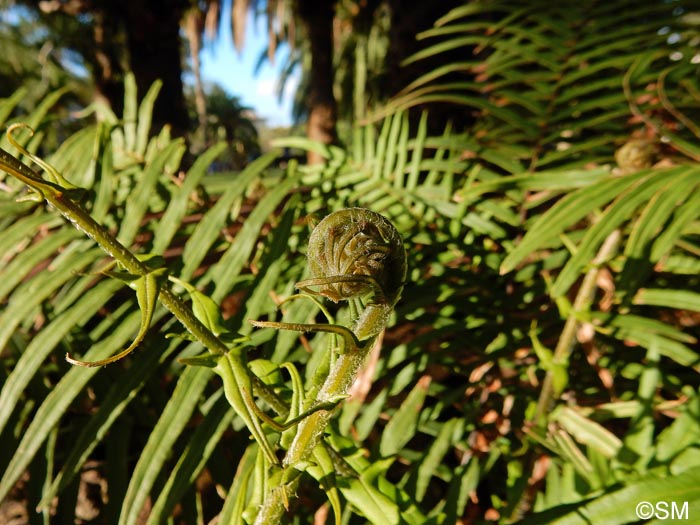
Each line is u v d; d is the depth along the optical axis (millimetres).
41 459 324
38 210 427
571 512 209
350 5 3229
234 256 358
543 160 468
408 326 408
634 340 337
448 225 468
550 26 541
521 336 401
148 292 161
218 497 395
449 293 405
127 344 384
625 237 385
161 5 1224
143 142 502
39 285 341
